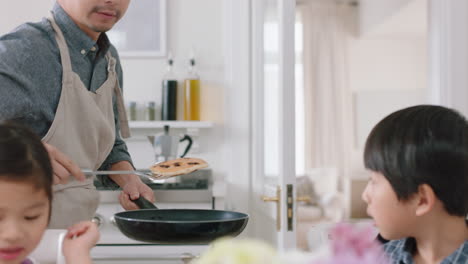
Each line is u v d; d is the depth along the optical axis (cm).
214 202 251
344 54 789
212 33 298
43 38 150
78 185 152
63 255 99
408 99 779
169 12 298
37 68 146
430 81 276
